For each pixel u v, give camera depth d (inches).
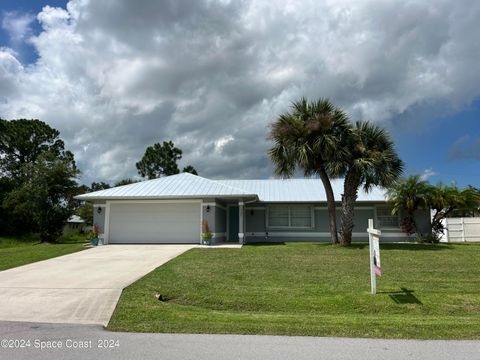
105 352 221.3
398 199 890.7
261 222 1008.2
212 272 480.4
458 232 1016.9
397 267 508.4
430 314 329.4
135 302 347.3
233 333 262.1
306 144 700.0
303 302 360.2
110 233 852.0
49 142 1877.5
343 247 706.8
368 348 229.0
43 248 777.6
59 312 322.0
